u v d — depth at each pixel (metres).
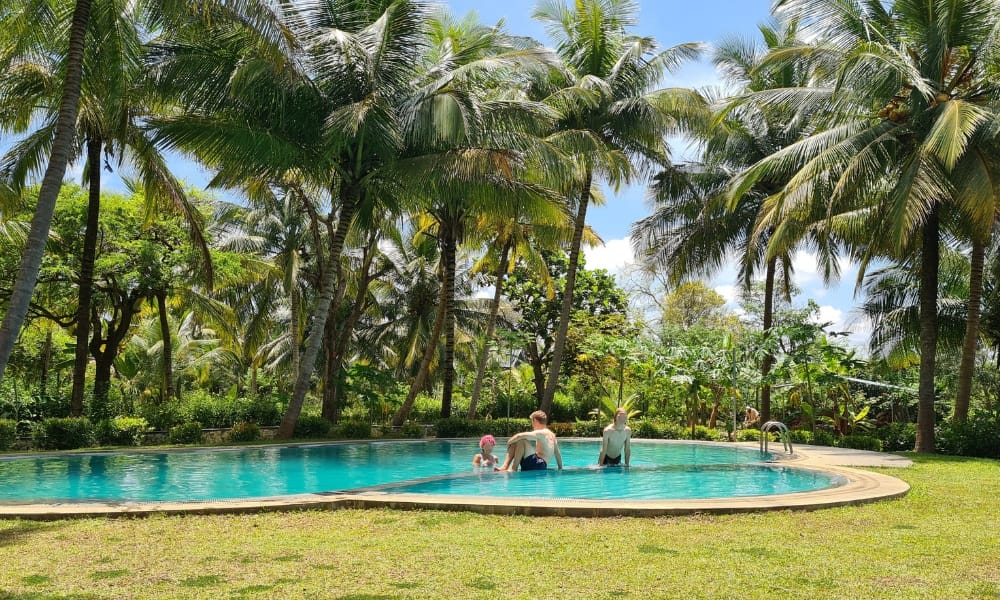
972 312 16.70
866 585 4.36
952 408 27.02
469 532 5.88
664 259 26.12
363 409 31.66
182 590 4.21
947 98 15.31
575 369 31.88
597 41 21.56
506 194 17.20
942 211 16.59
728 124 23.25
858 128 16.39
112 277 19.84
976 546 5.44
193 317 36.19
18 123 15.34
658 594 4.18
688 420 21.80
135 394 28.94
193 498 9.73
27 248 8.34
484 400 33.28
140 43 11.75
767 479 10.31
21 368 29.56
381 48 15.77
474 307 33.28
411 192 17.47
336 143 15.33
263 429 18.91
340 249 17.38
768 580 4.47
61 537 5.68
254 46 14.07
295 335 27.94
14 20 10.59
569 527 6.10
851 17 16.47
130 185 21.58
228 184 18.97
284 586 4.30
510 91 20.36
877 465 11.72
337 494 7.53
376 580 4.44
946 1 14.72
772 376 18.97
